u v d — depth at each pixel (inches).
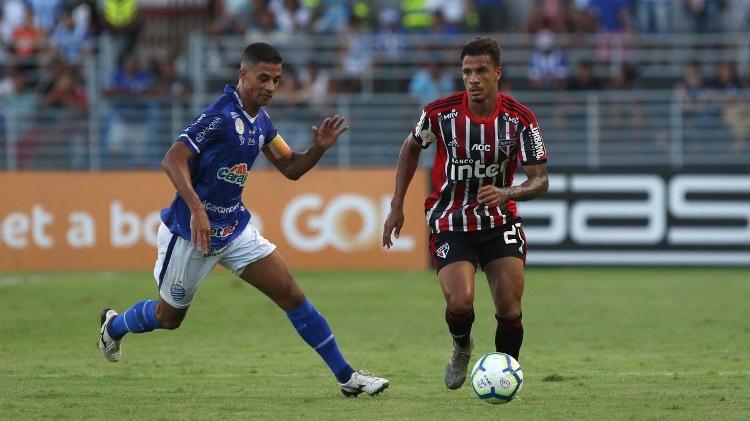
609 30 3196.4
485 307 1905.8
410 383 1151.0
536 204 2522.1
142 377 1194.6
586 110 2790.4
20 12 3316.9
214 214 1007.0
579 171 2512.3
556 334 1599.4
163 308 1053.8
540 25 3095.5
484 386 970.7
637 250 2508.6
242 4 3356.3
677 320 1744.6
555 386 1123.9
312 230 2509.8
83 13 3260.3
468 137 1014.4
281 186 2512.3
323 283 2257.6
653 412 957.2
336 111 2817.4
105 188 2522.1
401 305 1936.5
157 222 2513.5
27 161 2765.7
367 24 3179.1
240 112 992.9
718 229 2495.1
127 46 3257.9
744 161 2731.3
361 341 1536.7
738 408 980.6
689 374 1218.0
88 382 1155.9
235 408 981.2
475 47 992.2
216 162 988.6
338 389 1103.6
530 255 2527.1
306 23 3157.0
